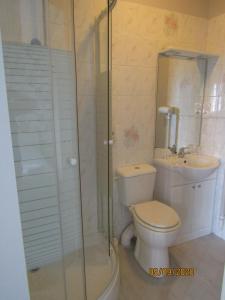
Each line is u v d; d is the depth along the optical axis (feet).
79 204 5.32
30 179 4.81
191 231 7.12
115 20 5.75
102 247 5.73
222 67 6.72
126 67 6.16
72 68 4.88
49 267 4.85
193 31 6.89
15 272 2.32
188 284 5.28
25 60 4.54
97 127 5.71
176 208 6.64
